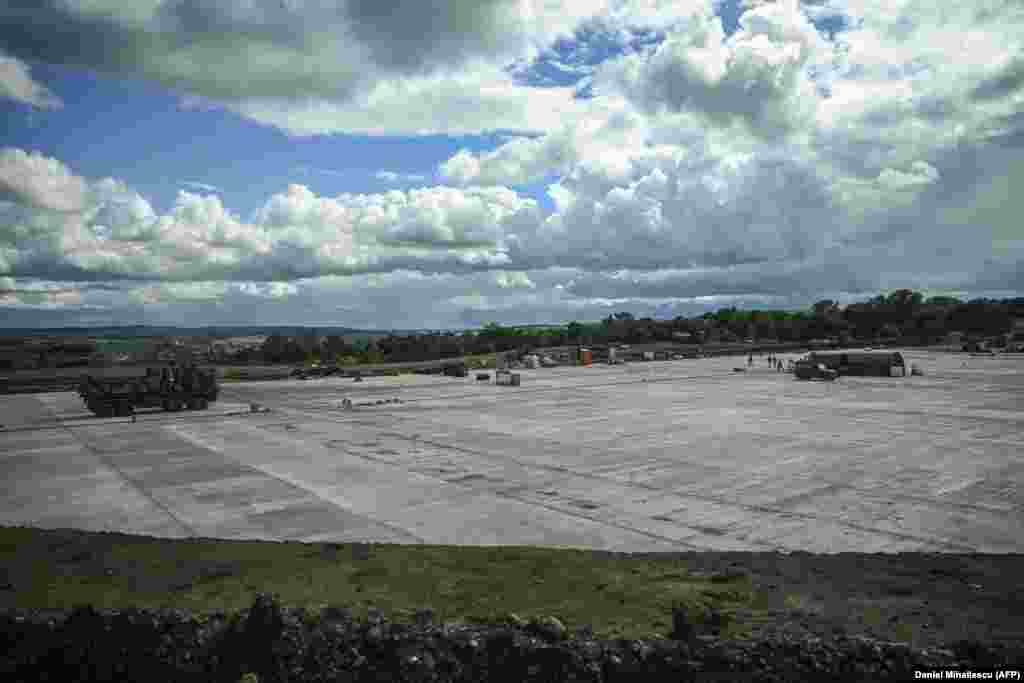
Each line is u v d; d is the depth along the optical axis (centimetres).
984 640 914
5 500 2373
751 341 18825
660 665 938
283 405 5728
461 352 14788
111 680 1084
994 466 2727
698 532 1870
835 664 893
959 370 8406
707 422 4219
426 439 3669
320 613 1125
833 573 1312
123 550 1598
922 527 1886
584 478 2612
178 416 4934
